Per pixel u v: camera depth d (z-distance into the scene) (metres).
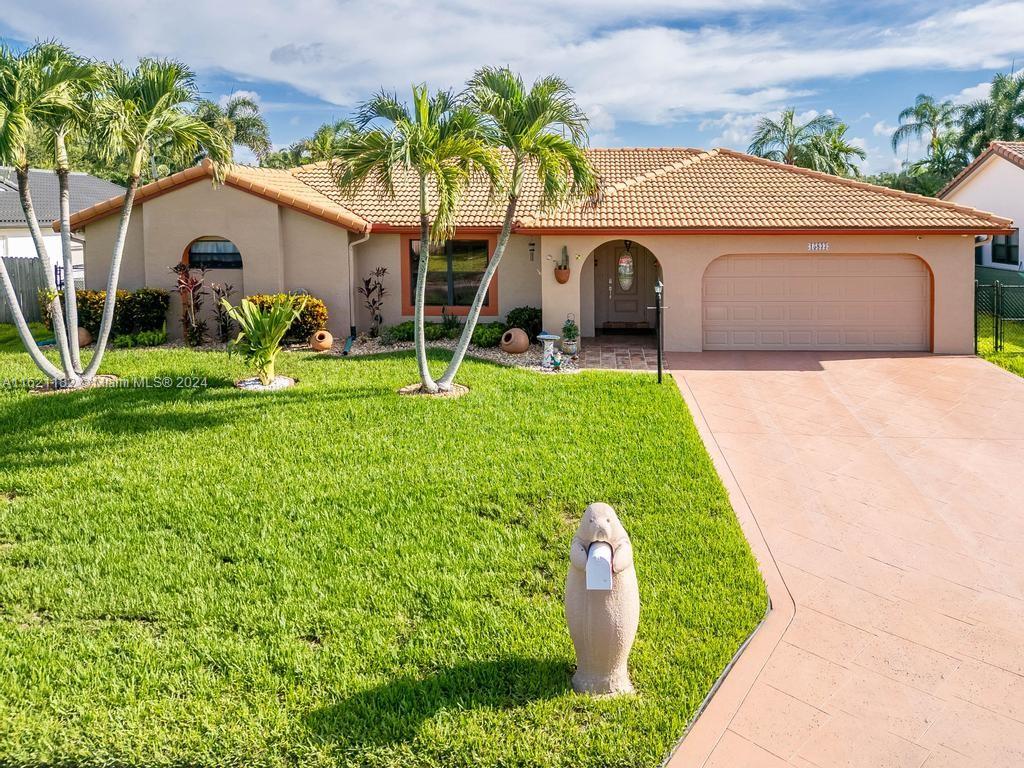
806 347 19.84
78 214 19.83
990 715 6.04
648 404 14.20
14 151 12.80
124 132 13.62
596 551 5.75
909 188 45.47
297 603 7.38
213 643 6.72
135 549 8.49
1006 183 27.25
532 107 13.70
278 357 18.17
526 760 5.41
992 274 28.39
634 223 19.00
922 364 18.09
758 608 7.43
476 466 10.91
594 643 5.95
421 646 6.70
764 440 12.79
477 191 21.72
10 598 7.48
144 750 5.48
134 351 18.77
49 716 5.80
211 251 20.27
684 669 6.43
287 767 5.38
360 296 21.22
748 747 5.67
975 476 11.12
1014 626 7.30
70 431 12.34
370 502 9.73
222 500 9.77
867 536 9.23
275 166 47.16
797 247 19.12
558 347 19.58
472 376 16.30
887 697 6.26
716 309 19.86
